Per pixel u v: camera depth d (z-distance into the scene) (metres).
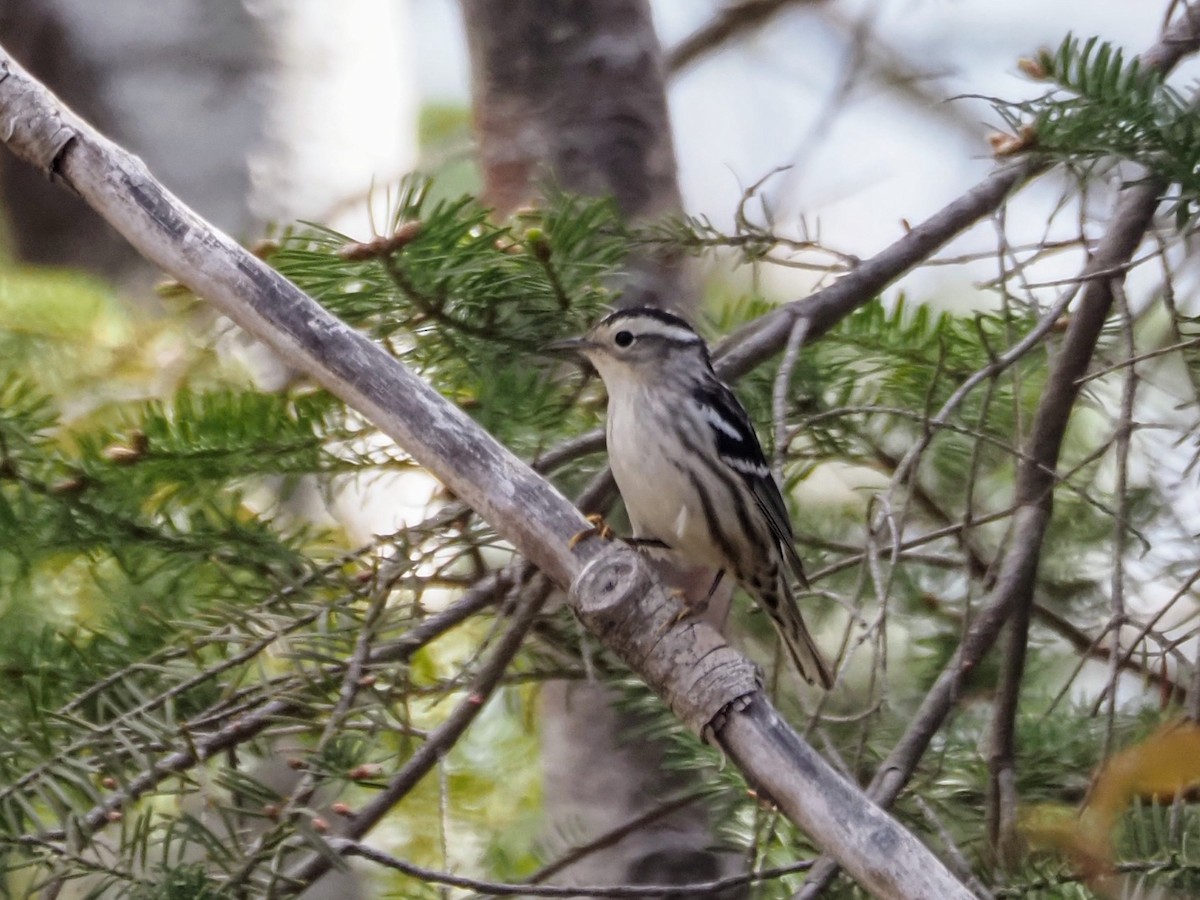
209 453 10.38
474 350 10.47
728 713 7.34
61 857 7.76
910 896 6.79
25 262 18.05
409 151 19.25
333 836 8.88
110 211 8.48
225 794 9.12
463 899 10.71
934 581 13.58
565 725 14.09
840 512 14.41
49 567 11.46
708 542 11.45
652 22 14.78
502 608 9.64
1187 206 8.88
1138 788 8.00
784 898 9.69
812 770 7.19
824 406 12.08
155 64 17.56
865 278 10.34
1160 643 8.86
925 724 9.02
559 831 13.16
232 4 17.80
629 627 7.63
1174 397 12.77
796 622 11.91
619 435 11.07
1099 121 8.73
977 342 12.20
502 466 8.07
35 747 8.02
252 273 8.34
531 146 14.38
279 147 17.80
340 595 9.62
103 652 9.69
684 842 13.59
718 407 11.27
